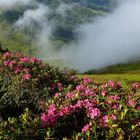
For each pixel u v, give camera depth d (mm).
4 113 12664
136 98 10352
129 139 8227
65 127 9703
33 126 9242
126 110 8961
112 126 8508
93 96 11477
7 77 15383
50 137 8977
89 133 8547
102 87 12664
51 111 9789
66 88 13961
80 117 10078
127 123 8594
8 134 8984
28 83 14297
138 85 12281
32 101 13484
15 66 15984
